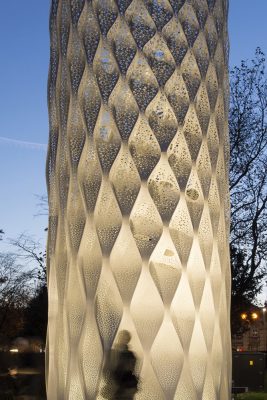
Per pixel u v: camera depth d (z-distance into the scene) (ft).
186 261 17.97
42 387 61.98
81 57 19.06
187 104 18.65
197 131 18.69
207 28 19.49
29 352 70.54
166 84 18.56
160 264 17.75
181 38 18.92
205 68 19.17
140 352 17.38
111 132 18.38
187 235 18.10
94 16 18.99
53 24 20.59
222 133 19.60
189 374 17.56
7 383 62.28
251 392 74.08
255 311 70.85
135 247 17.79
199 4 19.43
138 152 18.20
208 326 18.13
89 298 17.90
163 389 17.25
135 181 18.08
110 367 17.44
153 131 18.31
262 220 66.39
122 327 17.53
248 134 67.21
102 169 18.28
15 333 94.63
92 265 17.99
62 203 19.15
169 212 18.02
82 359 17.75
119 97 18.47
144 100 18.42
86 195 18.38
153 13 18.81
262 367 79.56
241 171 66.54
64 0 19.84
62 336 18.57
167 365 17.38
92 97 18.69
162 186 18.11
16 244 79.66
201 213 18.45
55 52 20.26
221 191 19.26
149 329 17.46
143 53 18.63
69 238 18.66
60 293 18.84
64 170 19.16
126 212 17.97
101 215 18.10
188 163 18.42
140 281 17.66
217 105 19.40
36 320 81.56
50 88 20.58
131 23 18.75
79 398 17.69
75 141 18.84
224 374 18.70
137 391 17.25
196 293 17.99
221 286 18.83
